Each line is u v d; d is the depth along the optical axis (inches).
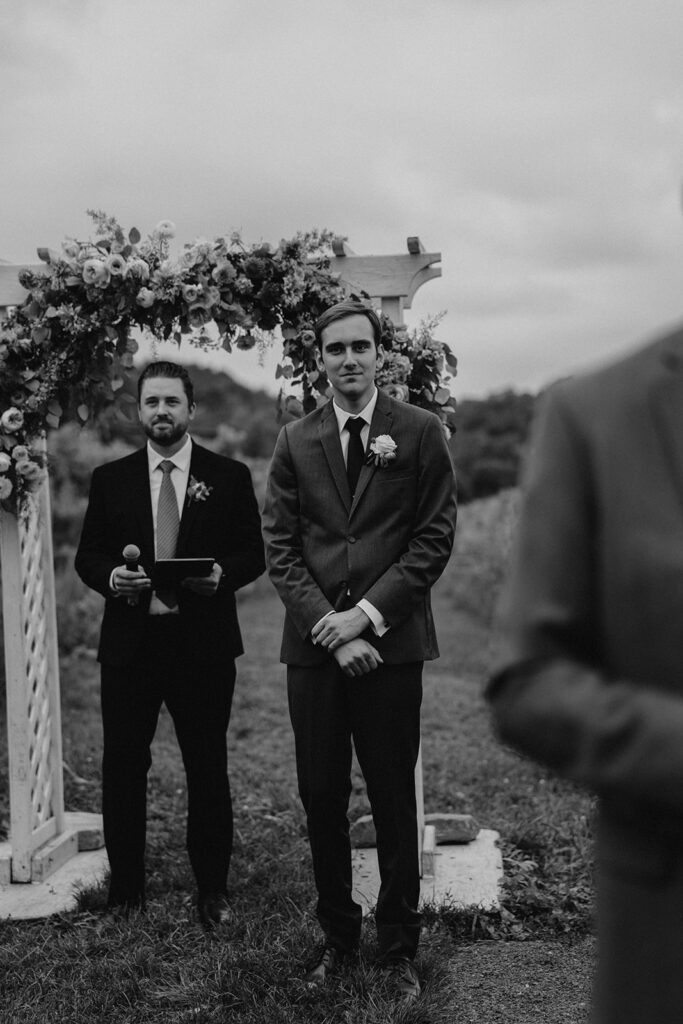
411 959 142.2
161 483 174.2
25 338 183.8
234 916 161.2
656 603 41.9
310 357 181.2
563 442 45.8
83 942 158.4
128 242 182.9
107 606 171.3
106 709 169.8
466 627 530.0
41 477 186.2
